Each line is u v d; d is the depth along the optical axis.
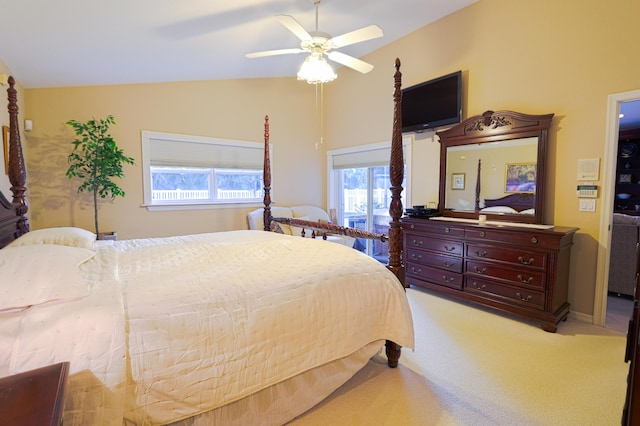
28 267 1.31
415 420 1.69
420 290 3.86
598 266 2.86
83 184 3.53
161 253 2.15
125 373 1.10
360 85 4.92
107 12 2.52
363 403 1.82
